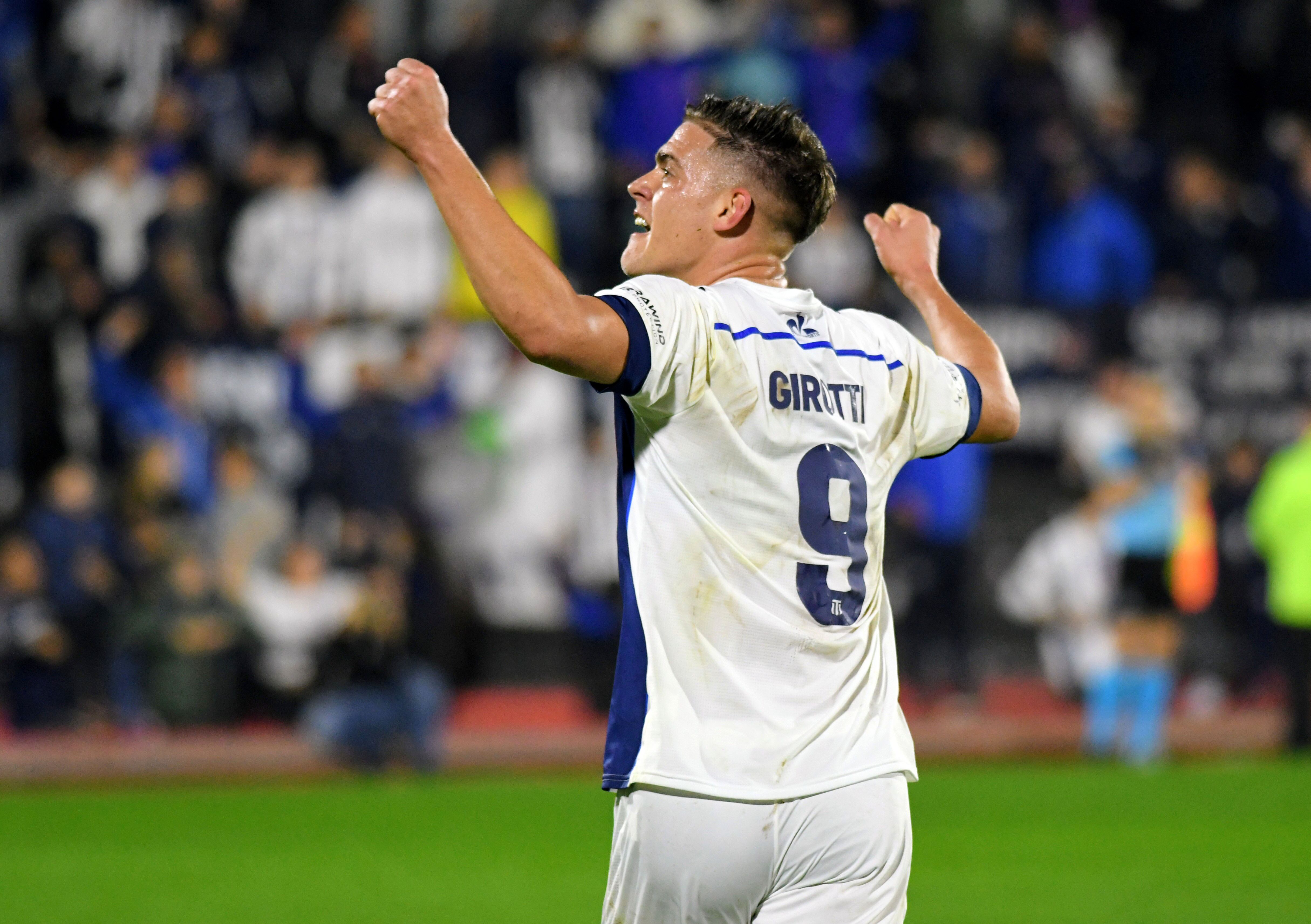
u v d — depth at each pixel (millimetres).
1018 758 23078
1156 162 29797
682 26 30188
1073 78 31938
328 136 28094
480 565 24547
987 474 26781
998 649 26750
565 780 20844
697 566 5344
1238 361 27297
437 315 25391
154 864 14891
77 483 22641
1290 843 16078
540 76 27516
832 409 5551
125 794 19547
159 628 22125
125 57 28359
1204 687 25734
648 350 5113
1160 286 28094
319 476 23594
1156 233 29016
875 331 5902
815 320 5672
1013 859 15273
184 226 25375
